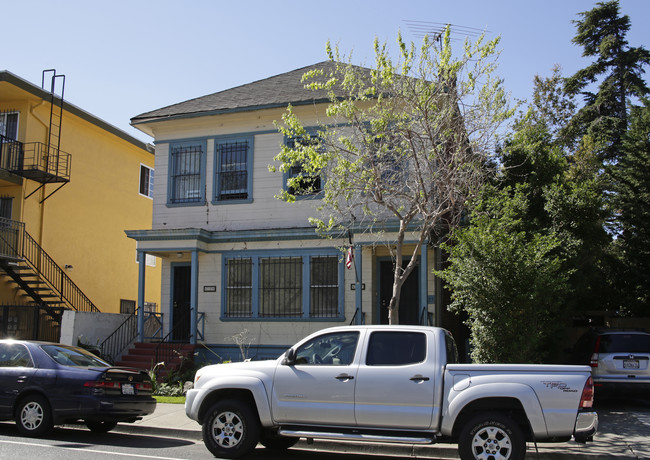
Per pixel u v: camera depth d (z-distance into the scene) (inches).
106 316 685.9
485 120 462.3
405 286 643.5
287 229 645.3
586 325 669.9
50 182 805.2
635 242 661.3
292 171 671.8
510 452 274.2
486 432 278.8
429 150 468.4
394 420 289.7
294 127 497.0
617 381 454.9
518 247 440.8
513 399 279.7
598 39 1119.6
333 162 524.4
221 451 313.6
